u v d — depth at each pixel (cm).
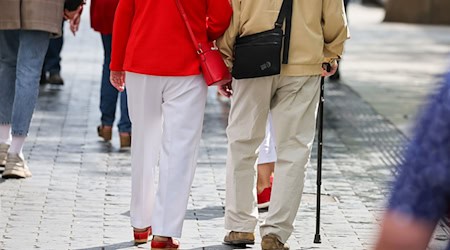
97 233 895
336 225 952
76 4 1124
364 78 2175
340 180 1162
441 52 2786
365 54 2678
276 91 818
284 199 808
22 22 1091
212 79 789
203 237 889
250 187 849
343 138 1453
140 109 810
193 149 804
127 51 805
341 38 812
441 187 304
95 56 2338
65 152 1271
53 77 1844
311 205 1030
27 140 1341
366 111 1716
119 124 1306
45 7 1094
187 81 796
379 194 1093
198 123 804
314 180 1154
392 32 3378
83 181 1110
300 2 798
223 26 798
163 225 803
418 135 309
